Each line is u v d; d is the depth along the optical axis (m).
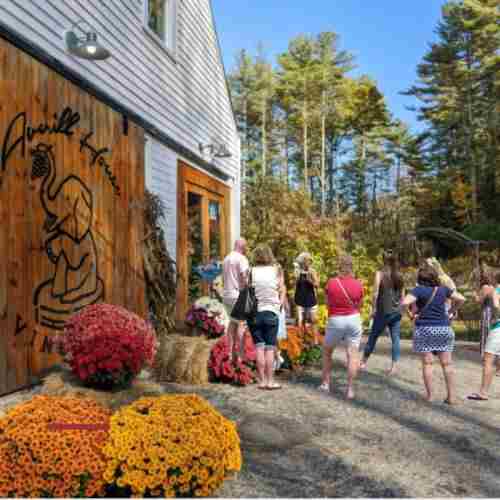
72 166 5.87
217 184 12.45
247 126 51.44
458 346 11.09
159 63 9.02
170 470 2.80
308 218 16.94
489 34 41.16
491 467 4.02
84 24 6.41
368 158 59.16
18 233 4.85
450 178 41.09
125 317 5.00
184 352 6.29
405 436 4.68
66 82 5.79
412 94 47.00
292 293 14.73
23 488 2.68
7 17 4.82
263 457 4.01
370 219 34.50
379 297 7.61
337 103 50.19
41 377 5.07
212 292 10.80
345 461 4.01
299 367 7.64
